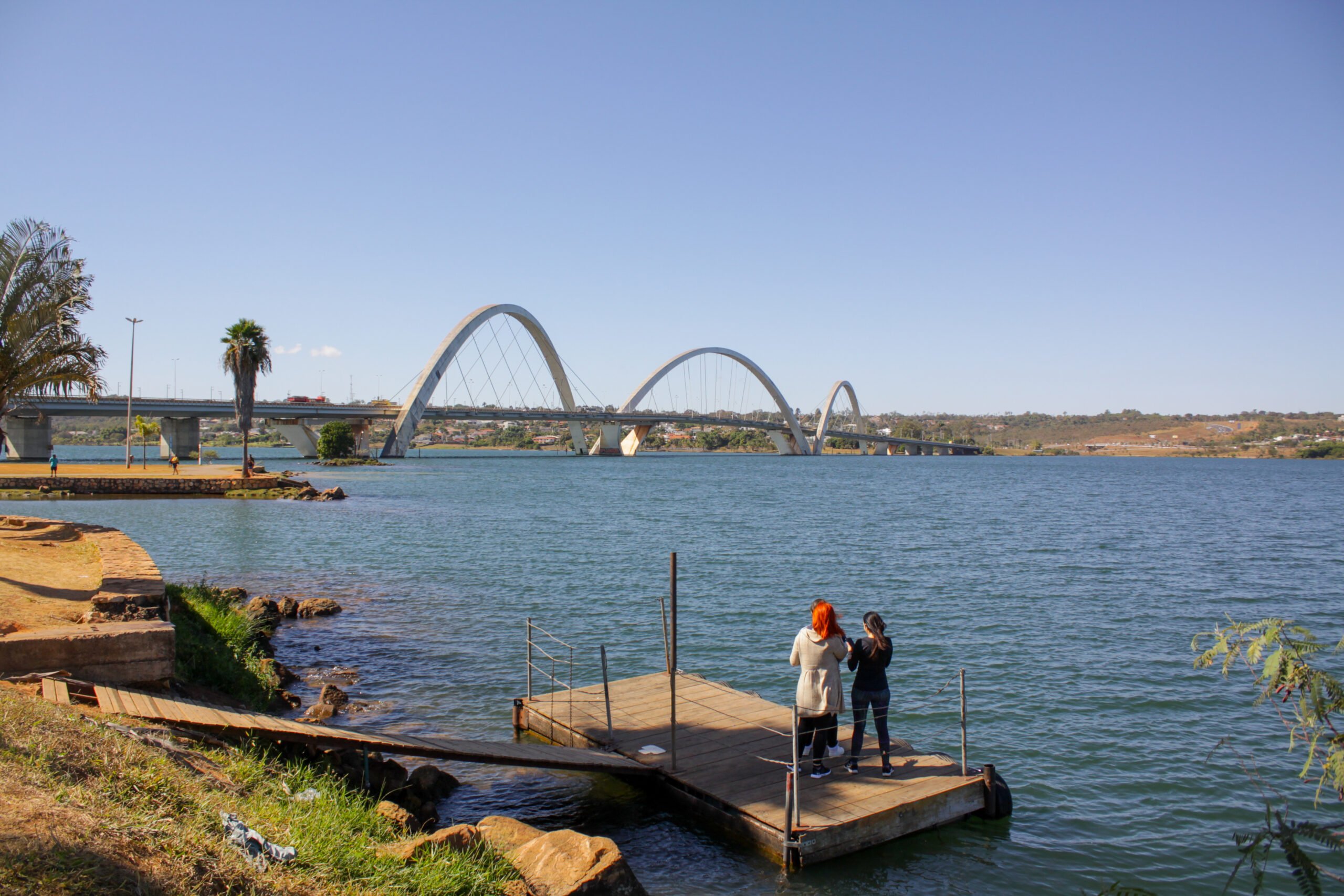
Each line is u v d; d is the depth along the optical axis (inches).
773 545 1497.3
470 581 1100.5
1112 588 1080.2
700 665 693.9
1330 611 955.3
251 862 201.6
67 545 706.8
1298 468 7652.6
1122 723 546.0
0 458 3366.1
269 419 4891.7
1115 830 391.5
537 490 3102.9
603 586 1065.5
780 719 465.1
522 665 678.5
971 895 328.8
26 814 178.9
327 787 303.4
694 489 3302.2
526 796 415.5
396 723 529.3
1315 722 153.3
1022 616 891.4
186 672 490.3
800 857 339.3
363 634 784.3
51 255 681.0
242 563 1216.2
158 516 1768.0
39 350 681.0
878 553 1397.6
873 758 411.8
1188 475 5693.9
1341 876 352.8
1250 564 1325.0
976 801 389.4
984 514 2215.8
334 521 1803.6
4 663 342.3
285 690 586.9
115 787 213.3
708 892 323.6
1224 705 585.6
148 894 165.9
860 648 389.1
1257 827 397.7
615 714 477.7
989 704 583.8
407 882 228.8
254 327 2503.7
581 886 255.4
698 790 377.7
